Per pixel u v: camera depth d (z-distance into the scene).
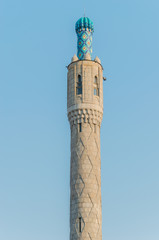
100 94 63.47
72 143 60.81
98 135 61.62
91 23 67.31
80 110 61.31
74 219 56.34
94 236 55.09
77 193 57.31
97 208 56.84
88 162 58.62
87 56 64.56
